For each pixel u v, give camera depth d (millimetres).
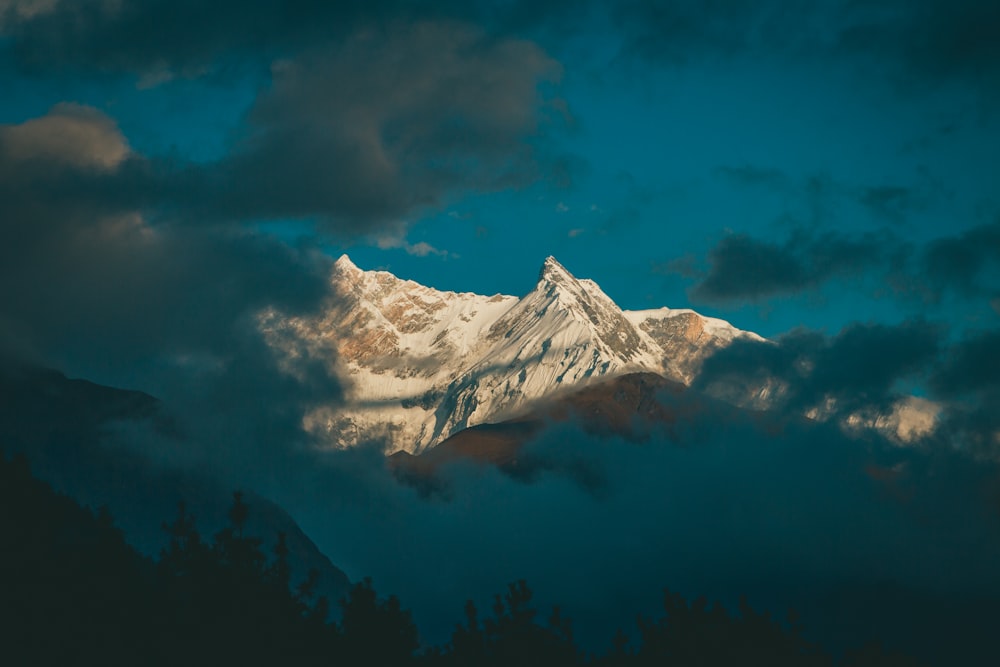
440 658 110000
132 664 93625
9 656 91375
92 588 98625
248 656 96562
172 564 103188
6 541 101438
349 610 106312
